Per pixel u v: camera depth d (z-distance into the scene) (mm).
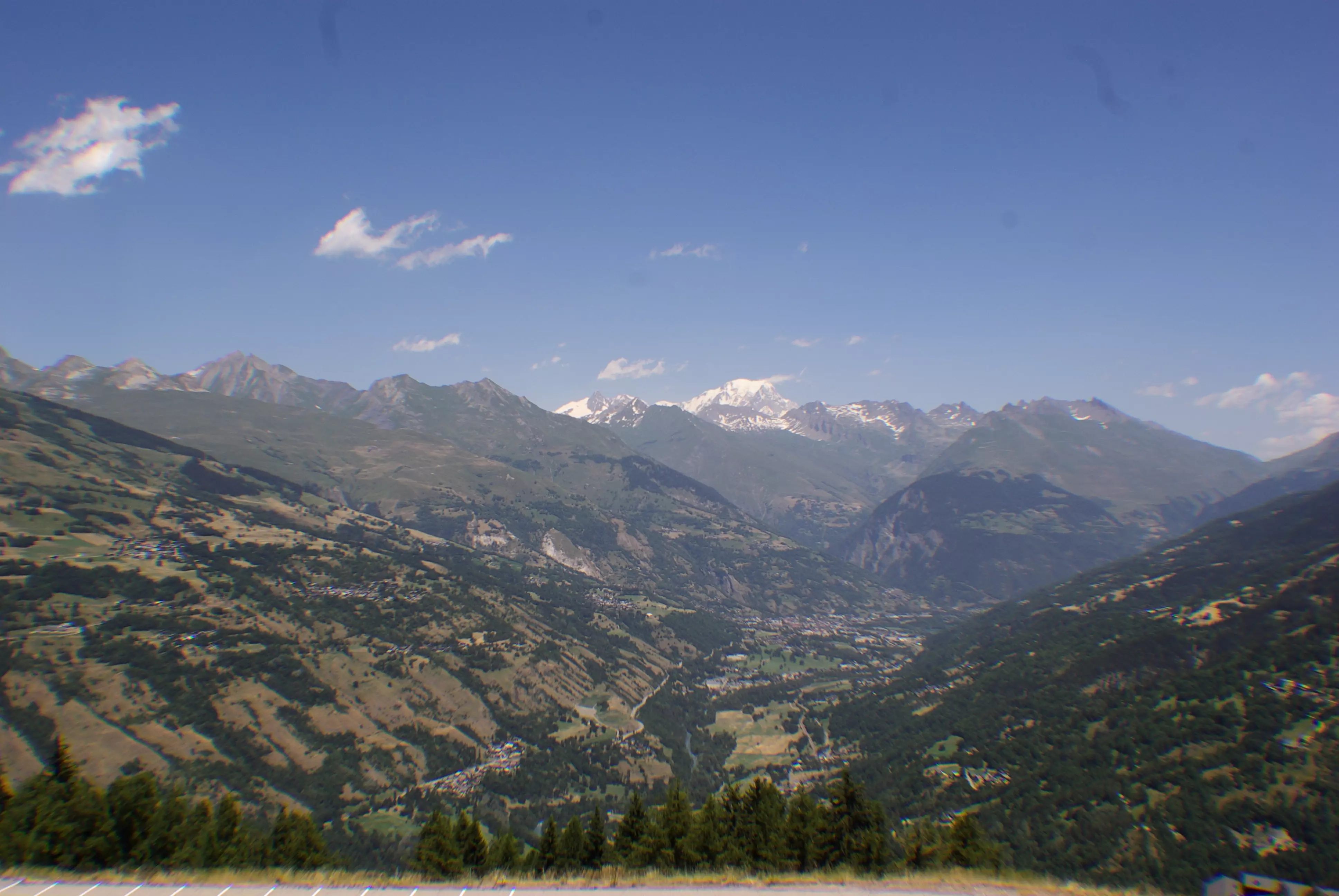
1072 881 44344
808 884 38000
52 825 55219
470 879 38812
